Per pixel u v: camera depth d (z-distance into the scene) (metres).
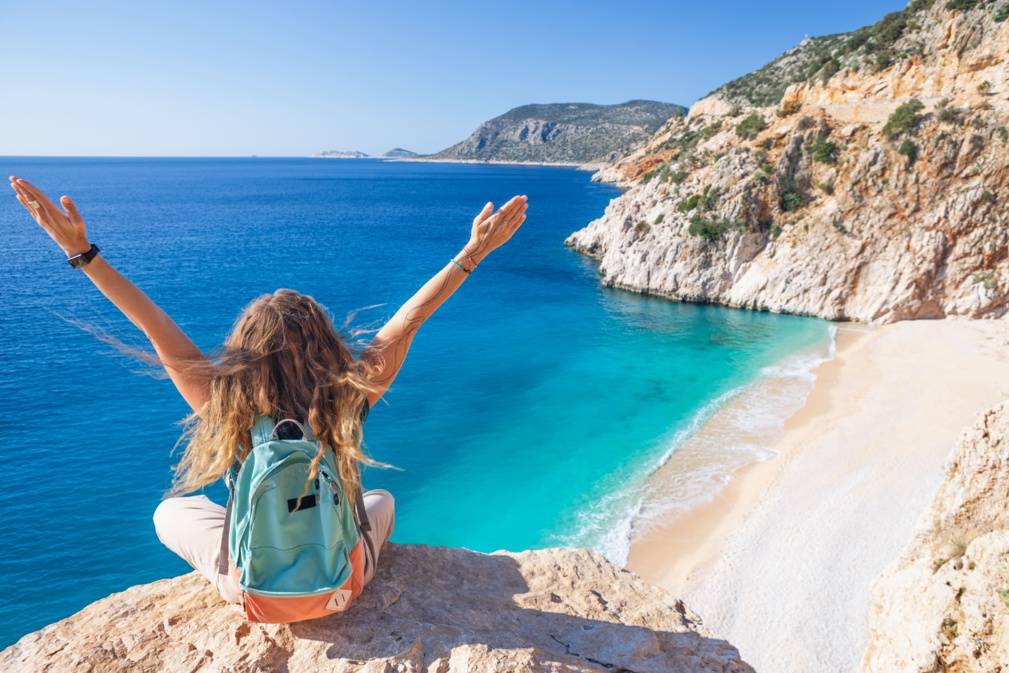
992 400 33.50
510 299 62.31
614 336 50.25
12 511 25.39
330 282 69.81
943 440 29.19
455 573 4.20
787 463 28.33
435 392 38.50
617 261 68.06
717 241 60.31
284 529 2.59
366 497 3.62
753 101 154.12
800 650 18.39
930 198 51.34
